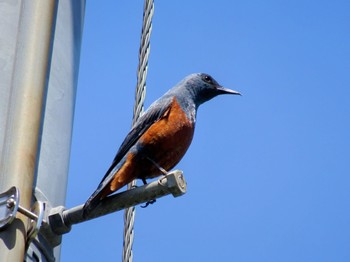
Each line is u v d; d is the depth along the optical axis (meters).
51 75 9.20
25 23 8.45
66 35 9.66
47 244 8.65
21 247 7.34
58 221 8.70
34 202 8.37
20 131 7.76
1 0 8.98
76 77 9.71
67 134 9.23
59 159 8.98
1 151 7.87
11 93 8.07
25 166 7.62
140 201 9.55
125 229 10.62
